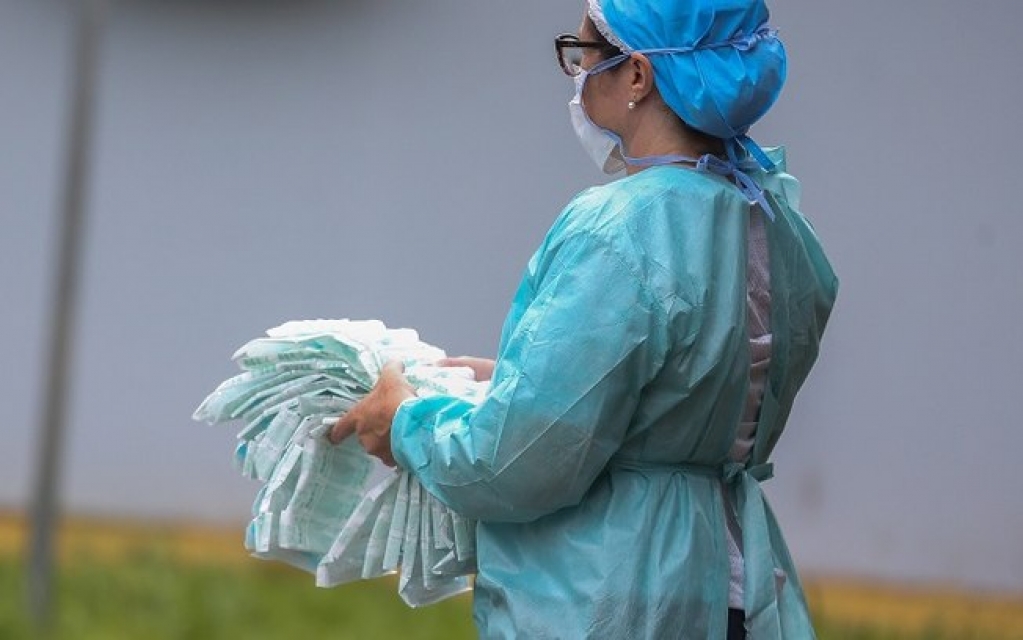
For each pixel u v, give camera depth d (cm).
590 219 995
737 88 1013
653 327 978
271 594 2686
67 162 2514
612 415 978
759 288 1059
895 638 2556
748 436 1074
